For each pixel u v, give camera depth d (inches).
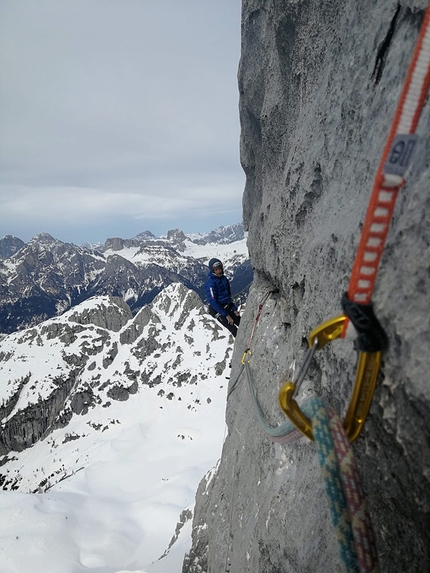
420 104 40.8
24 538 2561.5
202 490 537.6
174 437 4345.5
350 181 98.9
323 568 103.2
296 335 150.0
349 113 104.0
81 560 2447.1
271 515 147.1
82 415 5152.6
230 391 327.3
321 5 133.5
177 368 5506.9
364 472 81.7
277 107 193.5
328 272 102.2
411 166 62.9
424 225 57.2
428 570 64.7
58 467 4274.1
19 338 6127.0
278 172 211.3
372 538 46.8
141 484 3545.8
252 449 216.8
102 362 5728.3
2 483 4261.8
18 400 5093.5
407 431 59.6
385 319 59.7
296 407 54.1
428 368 52.6
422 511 63.5
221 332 6013.8
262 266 268.5
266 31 192.1
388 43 86.3
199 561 448.8
